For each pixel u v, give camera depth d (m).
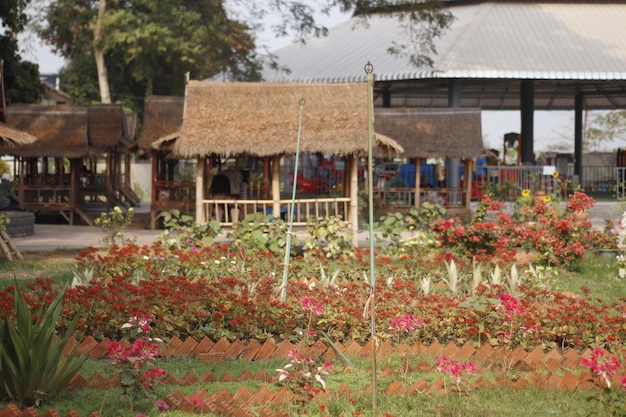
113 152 34.56
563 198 37.25
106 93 56.03
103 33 54.69
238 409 7.63
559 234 17.53
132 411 7.64
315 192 34.22
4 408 7.51
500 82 45.47
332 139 19.72
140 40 54.69
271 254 15.69
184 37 53.50
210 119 20.28
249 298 11.59
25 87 33.31
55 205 30.14
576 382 8.98
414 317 9.90
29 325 7.92
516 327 10.47
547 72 35.06
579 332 10.72
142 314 9.46
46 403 7.94
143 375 7.65
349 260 16.91
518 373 9.52
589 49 37.34
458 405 8.09
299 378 8.16
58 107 30.44
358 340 10.41
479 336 10.32
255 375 9.02
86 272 13.35
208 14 36.50
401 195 31.61
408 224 18.89
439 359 8.24
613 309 13.20
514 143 46.06
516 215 20.64
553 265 17.47
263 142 19.72
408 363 9.52
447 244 17.55
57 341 8.22
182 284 11.17
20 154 29.41
